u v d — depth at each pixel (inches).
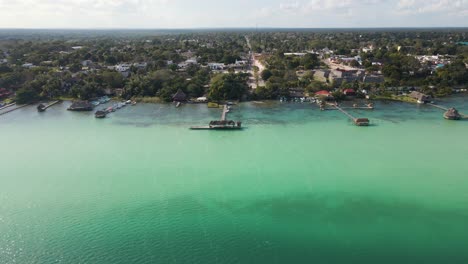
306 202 2650.1
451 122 4569.4
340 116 4877.0
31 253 2126.0
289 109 5265.8
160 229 2335.1
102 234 2289.6
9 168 3240.7
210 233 2292.1
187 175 3093.0
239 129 4325.8
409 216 2475.4
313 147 3715.6
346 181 2967.5
